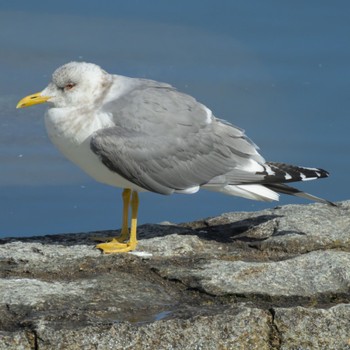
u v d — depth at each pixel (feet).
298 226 44.78
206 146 43.62
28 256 40.86
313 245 42.91
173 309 35.50
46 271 39.19
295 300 36.50
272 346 34.58
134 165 42.19
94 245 42.86
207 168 43.70
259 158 44.78
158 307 35.70
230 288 37.19
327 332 34.65
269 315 34.65
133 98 42.70
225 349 34.14
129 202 44.93
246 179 44.09
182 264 40.06
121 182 42.91
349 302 36.37
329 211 47.44
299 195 45.06
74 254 41.19
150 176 42.65
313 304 36.14
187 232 45.93
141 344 33.45
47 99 42.39
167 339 33.71
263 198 44.29
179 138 42.91
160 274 38.88
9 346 32.89
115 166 41.98
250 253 42.34
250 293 36.76
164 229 46.14
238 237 45.14
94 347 33.09
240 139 44.65
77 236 45.34
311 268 38.65
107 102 42.47
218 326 34.12
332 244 42.98
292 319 34.55
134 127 42.22
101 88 42.65
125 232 44.50
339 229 44.50
